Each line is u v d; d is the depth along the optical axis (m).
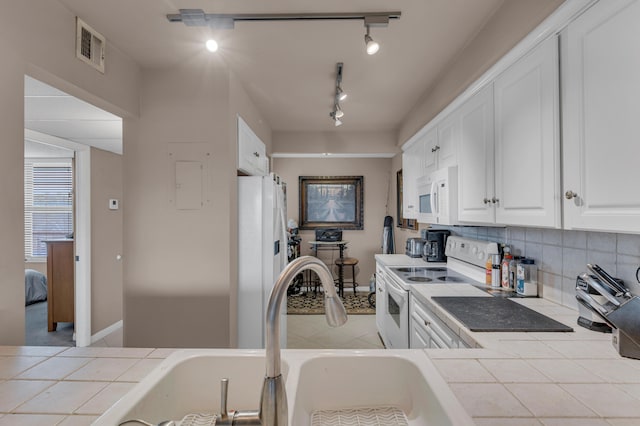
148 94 2.30
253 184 2.48
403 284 2.26
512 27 1.51
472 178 1.99
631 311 1.00
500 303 1.68
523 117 1.46
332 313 0.72
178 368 0.99
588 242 1.46
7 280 1.30
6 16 1.34
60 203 5.26
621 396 0.79
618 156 0.98
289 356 1.03
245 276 2.46
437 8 1.68
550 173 1.28
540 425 0.68
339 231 5.14
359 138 4.20
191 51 2.12
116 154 3.60
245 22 1.80
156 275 2.28
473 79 1.96
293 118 3.66
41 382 0.86
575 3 1.12
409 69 2.40
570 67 1.18
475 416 0.71
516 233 2.01
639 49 0.92
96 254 3.30
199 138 2.29
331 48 2.10
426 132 2.96
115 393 0.81
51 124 2.61
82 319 3.15
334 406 1.02
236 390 1.02
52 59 1.57
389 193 5.25
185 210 2.28
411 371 1.00
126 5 1.64
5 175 1.31
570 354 1.05
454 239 2.69
